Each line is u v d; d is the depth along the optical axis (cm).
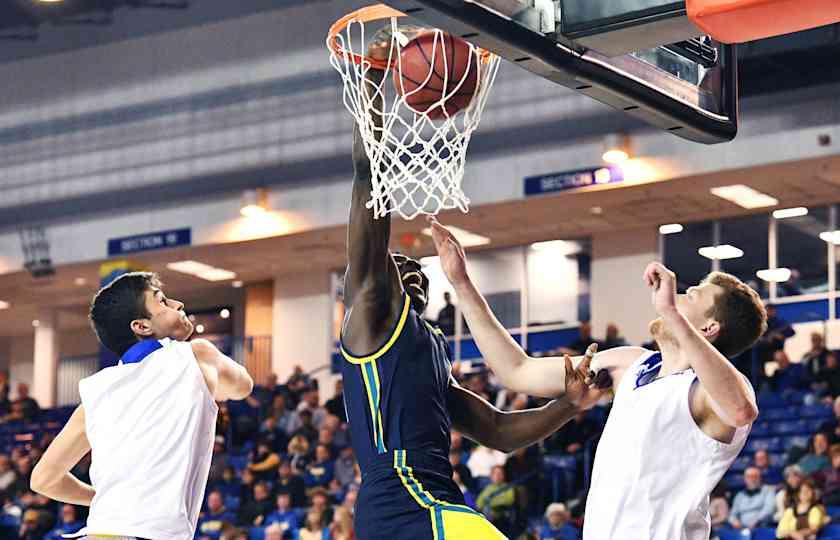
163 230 1981
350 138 1800
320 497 1418
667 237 1906
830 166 1593
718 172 1617
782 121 1577
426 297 402
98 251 2028
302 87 1850
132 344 413
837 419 1391
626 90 419
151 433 386
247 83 1888
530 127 1706
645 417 362
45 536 1625
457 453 1439
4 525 1697
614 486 362
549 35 398
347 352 374
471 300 421
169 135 1944
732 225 1859
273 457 1680
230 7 1908
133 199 1986
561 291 1980
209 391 397
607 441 369
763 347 1680
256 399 1955
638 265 1909
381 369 369
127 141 1975
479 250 2053
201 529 1555
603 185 1675
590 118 1664
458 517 353
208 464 401
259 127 1875
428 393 372
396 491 359
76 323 2547
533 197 1723
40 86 2047
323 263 2116
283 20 1872
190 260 2069
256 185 1900
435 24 375
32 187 2036
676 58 442
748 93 1588
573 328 1956
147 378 392
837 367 1595
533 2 395
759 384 1650
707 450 358
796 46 1425
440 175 409
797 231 1817
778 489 1318
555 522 1332
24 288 2228
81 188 2000
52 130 2034
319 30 1841
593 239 1956
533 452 1434
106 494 384
